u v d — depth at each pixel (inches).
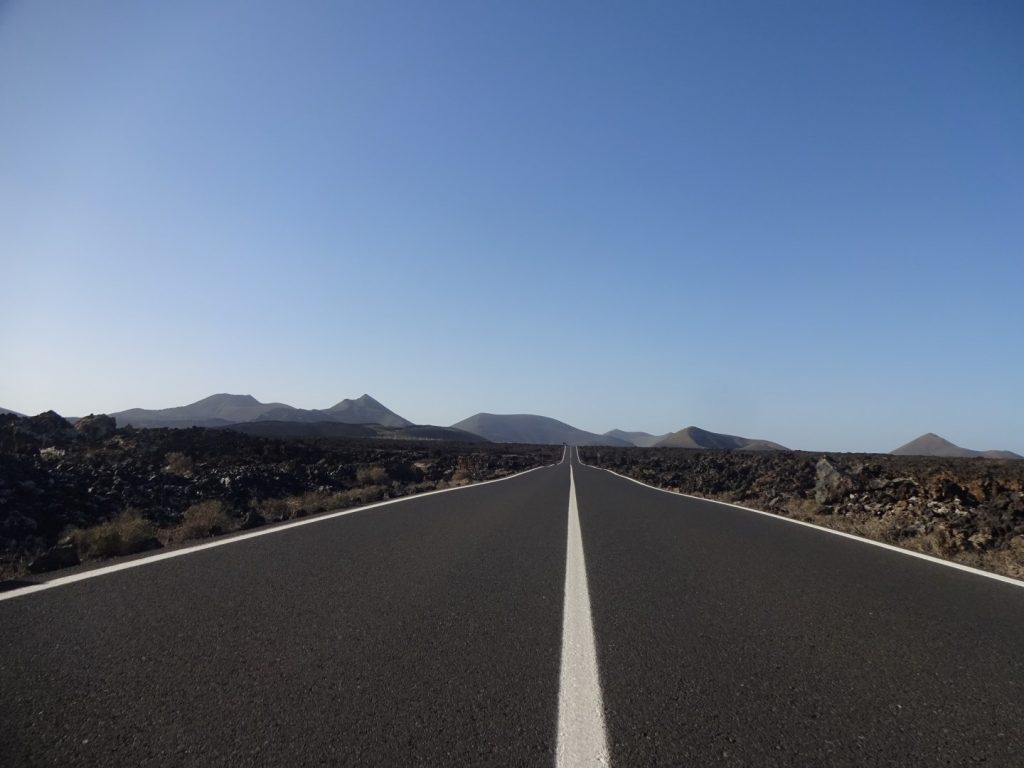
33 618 234.4
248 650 205.5
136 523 446.6
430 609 259.8
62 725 152.3
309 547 393.4
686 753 143.9
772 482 997.2
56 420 1004.6
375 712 162.1
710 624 247.0
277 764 136.3
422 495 813.2
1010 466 1482.5
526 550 405.1
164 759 137.6
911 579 332.2
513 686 180.9
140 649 203.9
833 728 158.4
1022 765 141.8
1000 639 231.9
